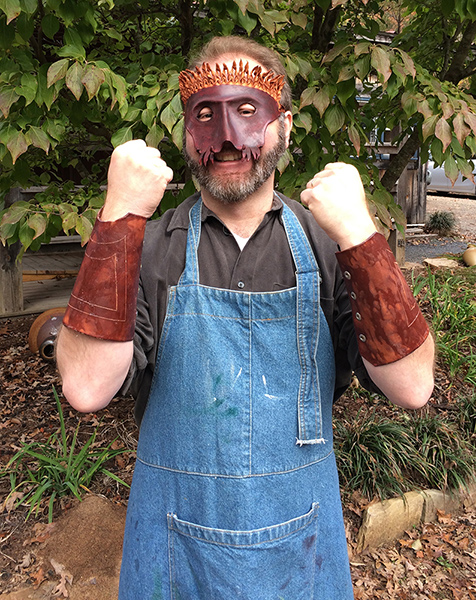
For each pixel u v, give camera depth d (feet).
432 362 3.31
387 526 8.28
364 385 3.67
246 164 3.45
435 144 7.45
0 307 16.03
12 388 11.79
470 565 7.89
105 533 7.58
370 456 8.84
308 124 7.09
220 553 3.59
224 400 3.53
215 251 3.63
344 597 4.05
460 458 9.26
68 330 3.08
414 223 30.27
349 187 3.12
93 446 9.59
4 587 6.89
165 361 3.63
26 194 16.52
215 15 7.45
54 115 7.06
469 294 15.39
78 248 23.40
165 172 3.09
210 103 3.39
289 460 3.64
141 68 8.69
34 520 7.92
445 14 7.82
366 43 6.78
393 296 3.06
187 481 3.64
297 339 3.58
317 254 3.69
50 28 6.77
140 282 3.63
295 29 9.38
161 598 3.78
